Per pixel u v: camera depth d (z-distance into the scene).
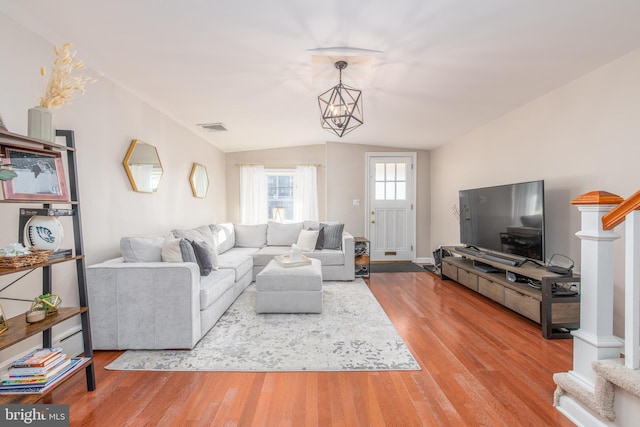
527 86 2.78
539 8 1.67
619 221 1.43
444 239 5.21
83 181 2.31
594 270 1.52
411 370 1.96
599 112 2.41
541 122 3.03
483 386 1.78
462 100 3.16
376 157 5.70
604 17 1.74
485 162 4.03
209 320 2.53
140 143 3.01
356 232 5.70
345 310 3.07
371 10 1.72
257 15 1.77
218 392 1.73
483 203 3.65
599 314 1.49
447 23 1.83
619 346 1.46
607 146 2.35
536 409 1.58
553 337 2.40
